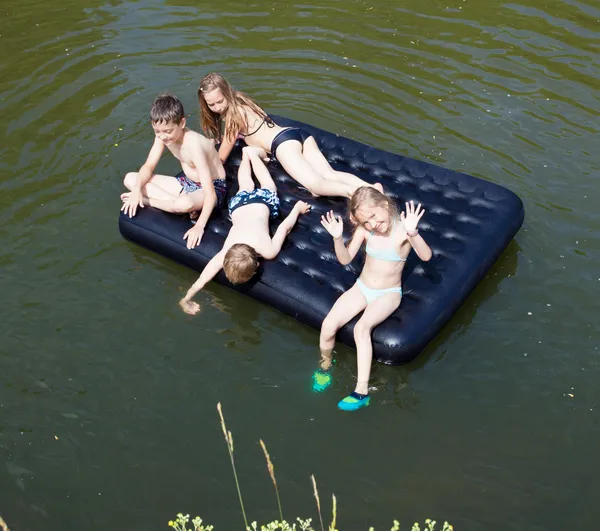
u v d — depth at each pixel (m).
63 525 3.97
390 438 4.38
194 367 4.84
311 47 8.12
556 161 6.46
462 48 7.98
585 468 4.16
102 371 4.82
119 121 7.14
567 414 4.46
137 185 5.76
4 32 8.55
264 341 5.02
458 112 7.09
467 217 5.44
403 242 4.57
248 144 6.24
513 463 4.20
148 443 4.38
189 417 4.53
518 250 5.61
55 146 6.83
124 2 9.11
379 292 4.75
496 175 6.32
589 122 6.90
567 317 5.08
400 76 7.61
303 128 6.40
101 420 4.52
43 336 5.06
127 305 5.30
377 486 4.11
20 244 5.79
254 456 4.29
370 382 4.71
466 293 5.05
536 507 3.98
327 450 4.32
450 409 4.53
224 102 5.78
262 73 7.74
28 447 4.37
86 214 6.10
